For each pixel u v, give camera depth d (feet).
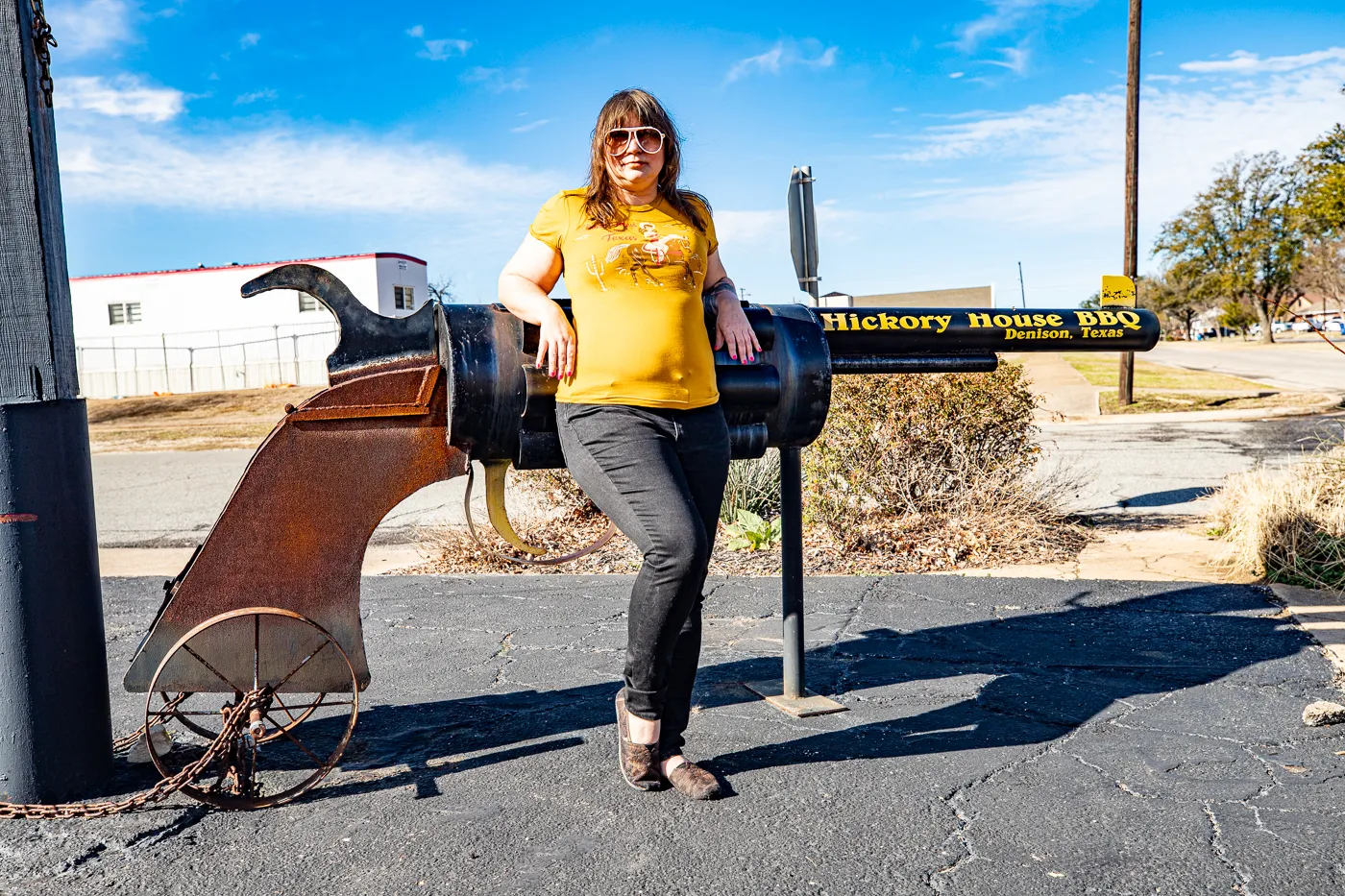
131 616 16.48
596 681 12.07
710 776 8.59
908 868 7.22
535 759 9.55
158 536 26.55
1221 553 18.35
